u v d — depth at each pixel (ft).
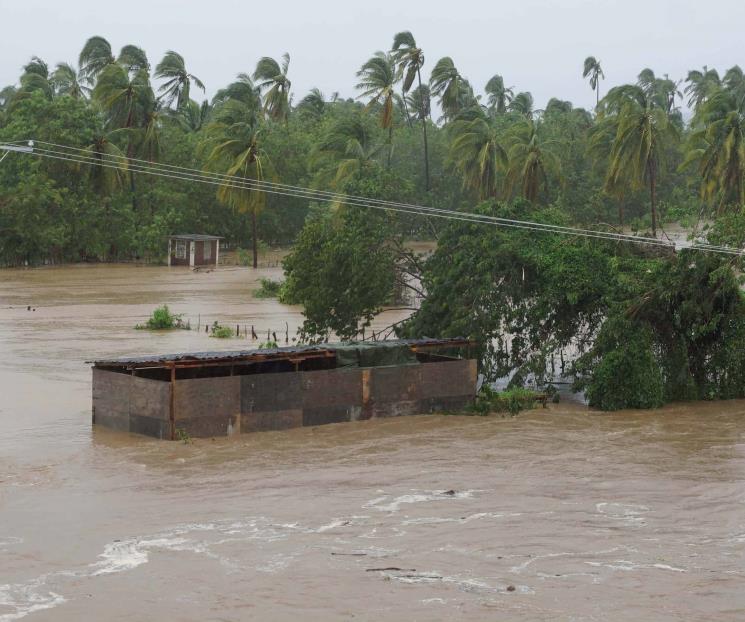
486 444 93.86
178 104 351.05
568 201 303.07
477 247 120.16
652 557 63.87
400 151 336.90
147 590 57.82
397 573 60.64
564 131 338.34
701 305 112.27
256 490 77.97
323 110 428.15
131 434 94.38
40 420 99.71
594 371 112.68
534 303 121.49
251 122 305.12
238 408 95.09
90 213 295.89
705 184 206.80
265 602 56.13
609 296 113.80
